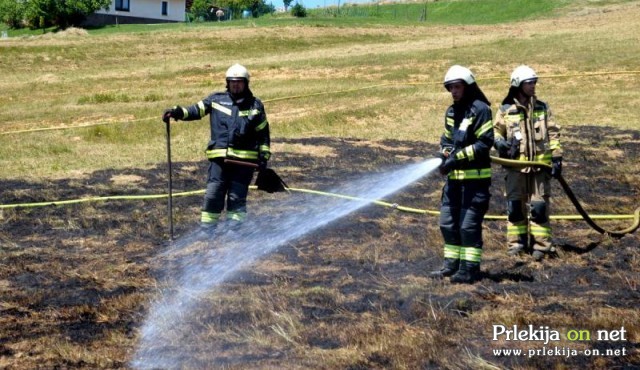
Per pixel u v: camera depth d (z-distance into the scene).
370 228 8.14
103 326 5.39
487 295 5.86
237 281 6.36
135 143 14.77
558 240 7.65
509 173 7.08
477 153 6.03
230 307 5.69
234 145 7.62
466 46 30.16
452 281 6.21
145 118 18.19
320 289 6.00
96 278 6.50
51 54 31.81
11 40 35.91
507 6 57.03
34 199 9.54
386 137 14.62
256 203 9.38
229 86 7.67
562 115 16.92
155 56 32.44
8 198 9.56
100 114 19.11
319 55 30.73
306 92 21.03
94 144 14.72
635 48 25.95
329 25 40.62
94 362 4.77
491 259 7.00
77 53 32.25
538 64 24.47
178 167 11.72
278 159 12.27
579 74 22.31
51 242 7.71
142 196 9.62
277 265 6.86
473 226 6.16
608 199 9.66
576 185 10.49
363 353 4.80
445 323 5.26
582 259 6.95
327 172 11.34
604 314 5.35
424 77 23.75
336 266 6.79
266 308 5.61
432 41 34.41
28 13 52.91
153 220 8.53
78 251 7.39
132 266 6.85
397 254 7.14
